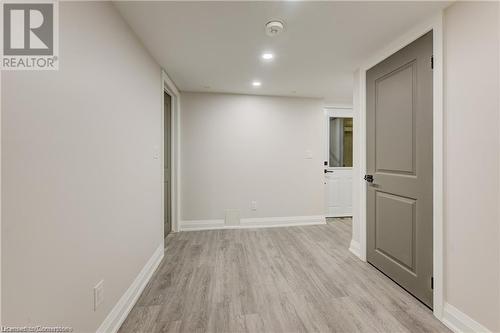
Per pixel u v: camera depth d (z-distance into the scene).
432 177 1.58
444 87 1.48
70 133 1.04
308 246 2.82
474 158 1.30
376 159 2.19
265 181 3.69
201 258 2.48
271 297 1.76
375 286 1.91
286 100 3.71
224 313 1.57
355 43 1.94
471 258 1.32
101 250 1.28
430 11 1.50
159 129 2.39
